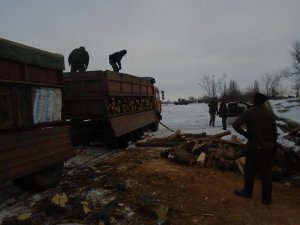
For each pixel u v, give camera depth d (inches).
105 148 472.7
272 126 219.6
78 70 492.7
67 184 272.2
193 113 1435.8
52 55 270.7
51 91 272.5
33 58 243.6
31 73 245.0
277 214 202.5
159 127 809.5
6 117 218.8
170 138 483.2
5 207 219.6
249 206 215.8
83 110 423.8
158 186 259.0
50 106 270.2
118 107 463.5
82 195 239.0
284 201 226.7
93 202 223.5
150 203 199.6
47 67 263.3
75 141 478.6
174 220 192.4
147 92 642.2
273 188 257.9
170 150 374.9
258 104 223.9
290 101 680.4
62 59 287.6
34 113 247.8
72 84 426.9
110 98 429.1
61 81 288.4
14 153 218.2
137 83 564.4
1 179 204.2
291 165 300.5
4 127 216.5
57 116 281.0
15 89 228.5
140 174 296.0
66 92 428.1
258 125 219.1
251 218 196.1
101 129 451.5
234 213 203.5
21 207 219.1
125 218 195.6
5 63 217.3
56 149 266.8
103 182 270.4
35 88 250.2
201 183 266.5
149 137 607.8
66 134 285.1
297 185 266.2
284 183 273.3
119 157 393.7
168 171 302.5
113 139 461.1
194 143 370.3
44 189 257.0
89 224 188.4
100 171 316.5
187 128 762.8
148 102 652.7
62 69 287.1
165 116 1270.9
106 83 413.7
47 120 265.4
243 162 304.7
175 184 262.2
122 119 474.3
